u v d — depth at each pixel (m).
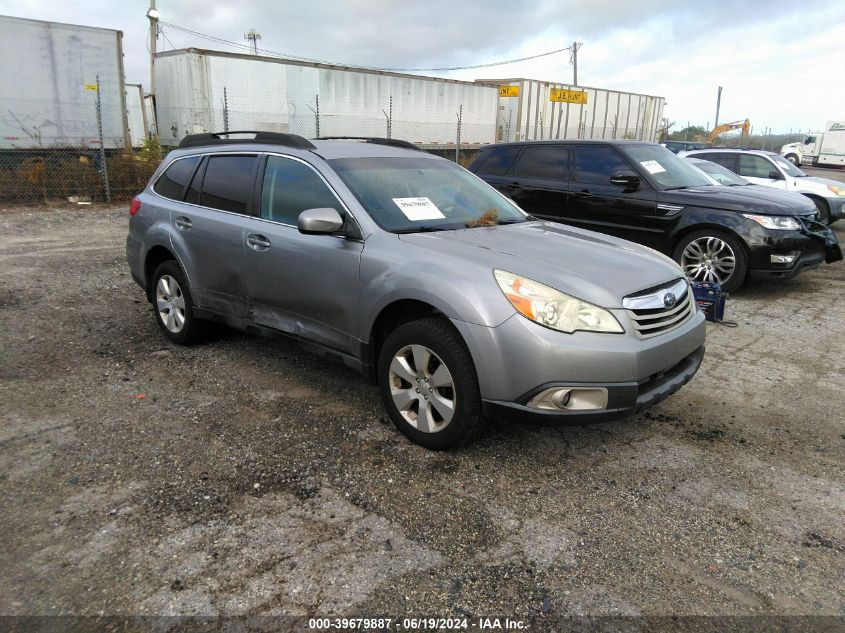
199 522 2.74
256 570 2.45
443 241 3.54
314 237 3.82
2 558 2.48
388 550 2.60
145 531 2.67
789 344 5.47
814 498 3.08
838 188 11.92
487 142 25.36
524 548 2.64
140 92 21.09
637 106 33.81
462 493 3.04
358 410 3.92
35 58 14.32
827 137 38.16
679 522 2.86
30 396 4.02
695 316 3.68
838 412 4.07
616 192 7.50
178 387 4.23
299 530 2.71
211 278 4.57
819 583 2.47
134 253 5.30
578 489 3.11
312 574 2.44
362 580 2.42
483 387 3.08
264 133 4.50
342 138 4.69
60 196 14.29
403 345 3.40
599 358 2.96
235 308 4.47
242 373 4.50
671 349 3.26
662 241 7.25
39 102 14.55
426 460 3.33
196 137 5.11
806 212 6.96
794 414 4.04
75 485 3.01
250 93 16.97
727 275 6.95
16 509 2.81
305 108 18.25
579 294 3.05
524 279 3.09
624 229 7.48
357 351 3.70
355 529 2.73
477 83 25.16
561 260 3.37
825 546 2.71
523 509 2.92
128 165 14.88
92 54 15.03
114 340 5.19
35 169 13.91
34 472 3.12
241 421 3.74
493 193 4.69
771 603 2.36
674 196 7.11
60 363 4.62
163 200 5.06
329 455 3.35
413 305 3.48
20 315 5.77
